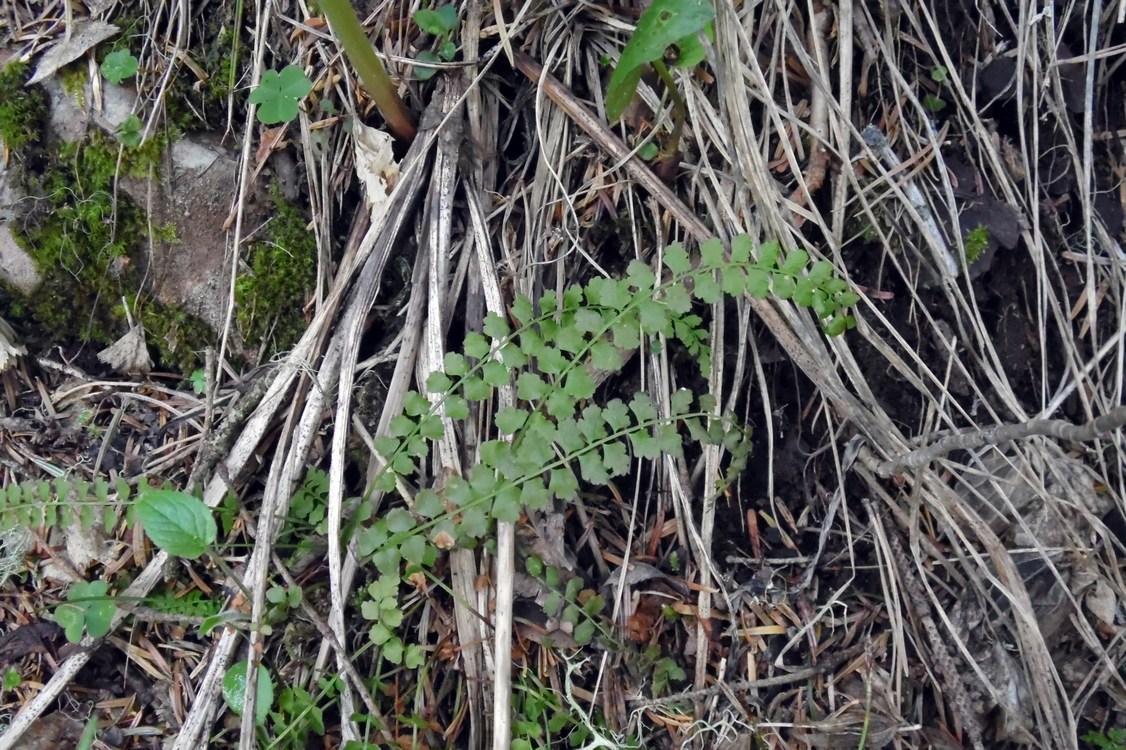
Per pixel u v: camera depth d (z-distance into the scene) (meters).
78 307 2.28
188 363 2.29
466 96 2.27
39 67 2.25
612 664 1.99
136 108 2.27
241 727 1.79
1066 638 2.11
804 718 2.00
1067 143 2.33
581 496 2.13
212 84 2.31
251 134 2.27
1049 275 2.29
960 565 2.11
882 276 2.24
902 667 2.04
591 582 2.06
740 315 2.17
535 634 1.97
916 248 2.21
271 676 1.91
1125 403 2.21
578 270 2.27
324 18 2.33
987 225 2.23
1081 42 2.39
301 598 1.85
